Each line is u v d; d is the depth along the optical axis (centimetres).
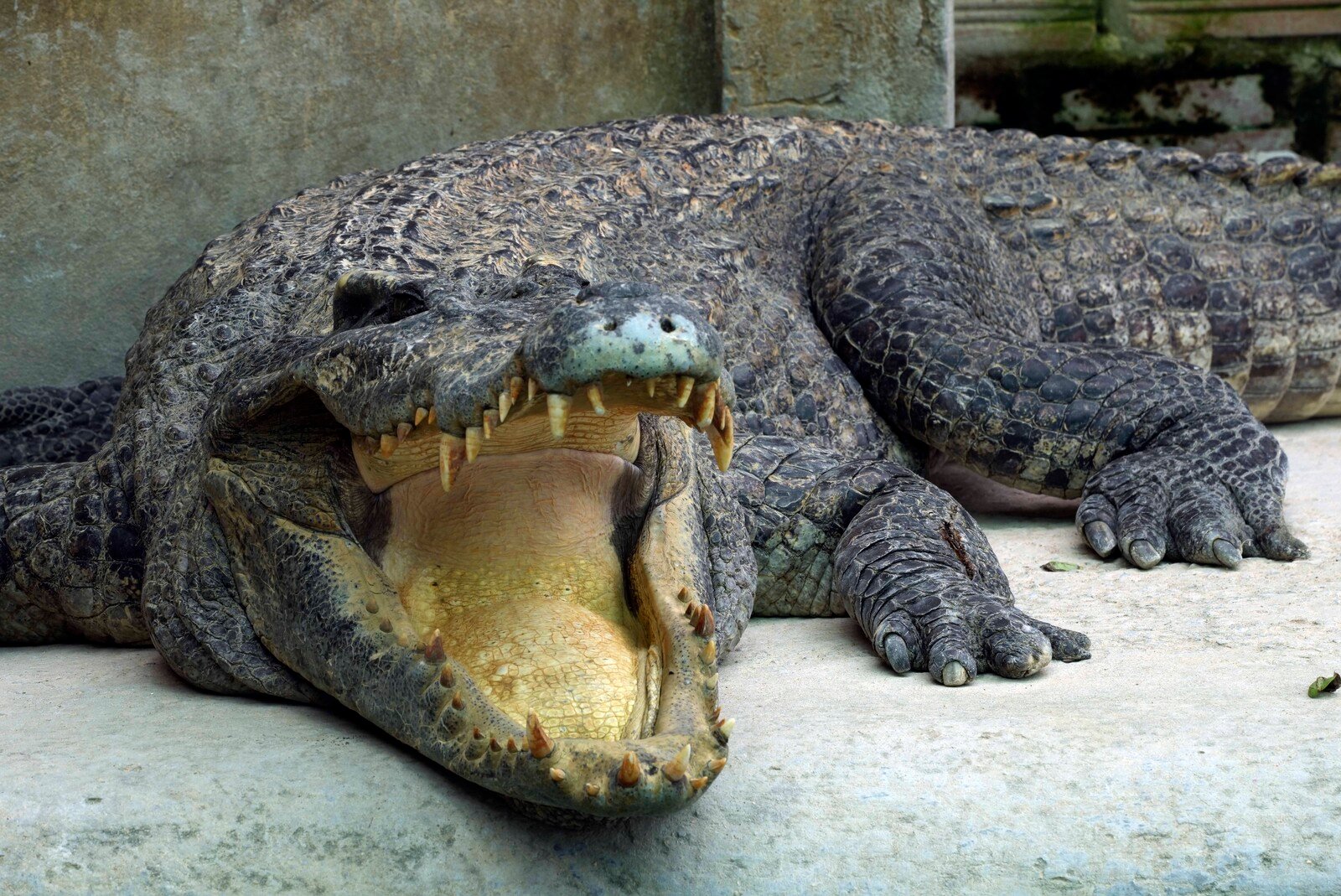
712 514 361
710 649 266
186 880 255
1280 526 426
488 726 257
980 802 266
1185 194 606
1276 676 312
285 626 305
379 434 264
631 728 266
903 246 520
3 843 254
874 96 616
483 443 285
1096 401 469
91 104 537
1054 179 600
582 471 301
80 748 285
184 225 556
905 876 260
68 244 542
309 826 263
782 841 264
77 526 381
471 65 585
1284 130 959
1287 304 597
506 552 297
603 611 298
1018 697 311
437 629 291
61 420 527
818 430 481
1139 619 367
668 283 456
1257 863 256
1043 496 524
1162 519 429
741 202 526
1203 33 951
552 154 515
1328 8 945
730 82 605
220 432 311
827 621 402
